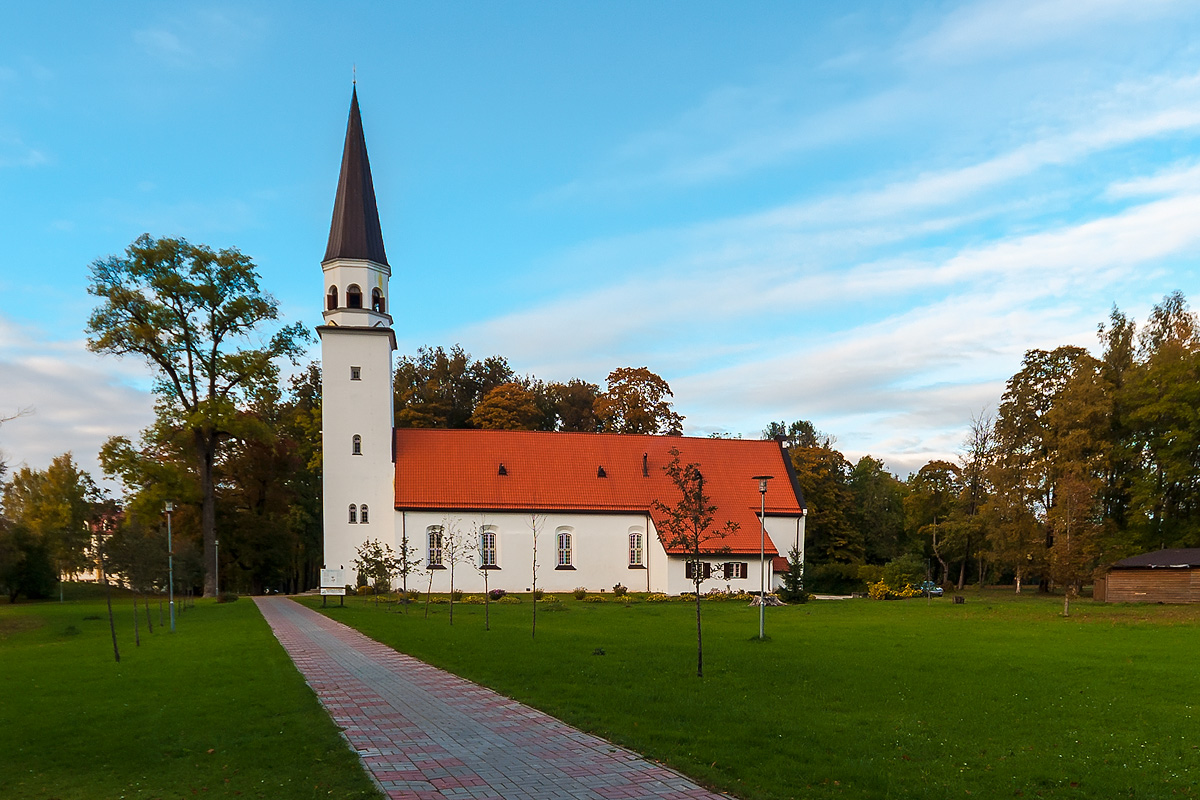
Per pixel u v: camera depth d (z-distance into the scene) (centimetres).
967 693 1474
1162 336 5359
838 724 1185
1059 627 2847
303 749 1021
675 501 5375
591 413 8156
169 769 948
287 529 5941
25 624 3247
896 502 7425
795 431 9962
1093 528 4081
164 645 2266
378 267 5097
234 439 5578
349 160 5053
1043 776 929
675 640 2309
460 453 5328
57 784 898
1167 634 2595
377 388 5047
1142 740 1120
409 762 968
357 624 2791
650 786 869
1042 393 5466
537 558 5131
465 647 2078
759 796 827
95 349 4159
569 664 1758
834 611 3688
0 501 5584
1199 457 4859
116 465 4269
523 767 943
